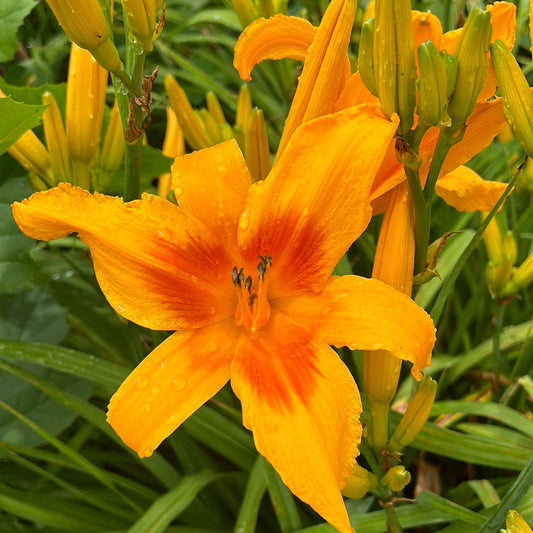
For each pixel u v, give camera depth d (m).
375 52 0.29
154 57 0.69
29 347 0.41
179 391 0.30
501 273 0.43
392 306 0.30
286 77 0.51
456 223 0.50
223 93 0.58
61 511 0.41
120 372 0.42
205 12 0.64
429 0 0.58
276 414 0.29
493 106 0.32
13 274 0.45
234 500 0.44
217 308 0.32
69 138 0.40
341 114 0.30
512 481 0.44
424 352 0.29
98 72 0.39
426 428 0.41
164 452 0.48
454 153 0.33
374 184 0.32
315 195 0.30
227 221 0.32
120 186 0.49
